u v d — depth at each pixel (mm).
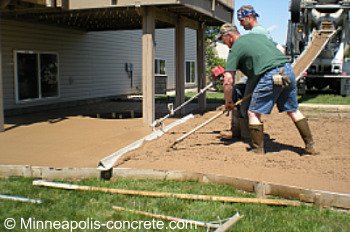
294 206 4051
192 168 5086
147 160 5516
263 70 5398
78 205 4145
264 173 4844
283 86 5363
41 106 12688
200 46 12438
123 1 8672
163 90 19562
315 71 14867
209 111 11633
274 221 3707
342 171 4895
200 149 6105
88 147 6703
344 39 14617
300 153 5867
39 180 4945
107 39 16719
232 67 5574
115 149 6527
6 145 6910
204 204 4125
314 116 9891
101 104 14945
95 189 4551
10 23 11359
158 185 4711
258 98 5547
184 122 9109
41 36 12688
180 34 11062
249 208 4016
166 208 4031
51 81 13234
